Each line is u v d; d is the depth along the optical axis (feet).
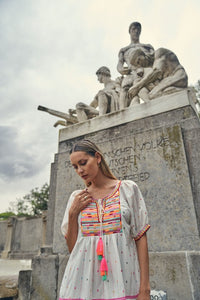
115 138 12.73
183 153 10.26
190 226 9.06
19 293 11.07
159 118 11.94
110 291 3.69
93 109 16.15
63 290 3.95
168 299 8.34
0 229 49.03
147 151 11.27
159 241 9.46
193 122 10.87
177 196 9.75
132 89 14.08
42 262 11.45
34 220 41.96
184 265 8.46
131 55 16.01
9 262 28.37
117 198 4.44
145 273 3.96
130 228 4.39
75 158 4.68
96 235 4.23
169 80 12.86
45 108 17.01
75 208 4.55
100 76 17.99
